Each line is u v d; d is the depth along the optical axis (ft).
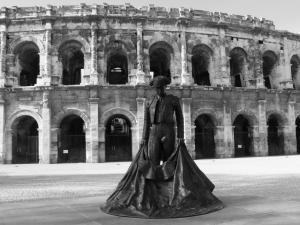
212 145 164.45
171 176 34.88
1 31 147.64
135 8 151.94
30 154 156.25
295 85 183.73
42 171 102.78
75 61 166.50
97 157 139.23
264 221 29.12
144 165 35.29
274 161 124.26
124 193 34.78
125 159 160.66
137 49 147.95
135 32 150.30
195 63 175.73
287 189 54.80
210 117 156.46
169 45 153.58
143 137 38.88
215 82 157.79
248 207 35.45
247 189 55.36
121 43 149.89
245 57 166.09
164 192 33.88
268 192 51.47
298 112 172.55
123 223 29.40
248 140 168.76
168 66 158.71
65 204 40.09
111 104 143.74
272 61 176.35
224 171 89.71
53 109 142.82
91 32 147.54
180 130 39.09
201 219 30.17
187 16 154.81
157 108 38.81
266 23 172.65
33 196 53.01
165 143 37.88
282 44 174.70
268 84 182.60
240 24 164.25
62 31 147.95
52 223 30.22
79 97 143.02
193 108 150.41
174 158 36.70
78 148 165.68
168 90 147.54
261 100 160.56
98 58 147.23
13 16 148.46
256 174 80.79
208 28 158.61
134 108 144.87
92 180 74.90
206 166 107.96
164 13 153.69
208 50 159.33
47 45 145.79
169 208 32.17
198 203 32.91
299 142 189.37
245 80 165.89
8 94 143.95
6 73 147.02
